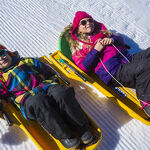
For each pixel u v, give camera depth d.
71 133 1.73
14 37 3.09
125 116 2.25
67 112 1.66
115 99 2.17
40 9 3.59
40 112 1.64
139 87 1.92
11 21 3.35
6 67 1.98
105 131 2.13
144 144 2.04
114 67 2.19
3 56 1.93
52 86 1.80
